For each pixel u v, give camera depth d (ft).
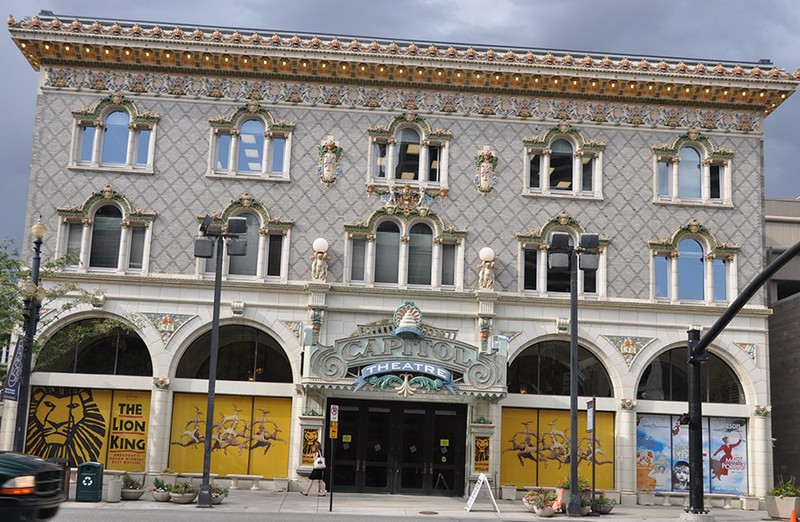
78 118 115.75
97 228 114.83
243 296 113.60
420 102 119.14
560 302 115.75
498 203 117.80
